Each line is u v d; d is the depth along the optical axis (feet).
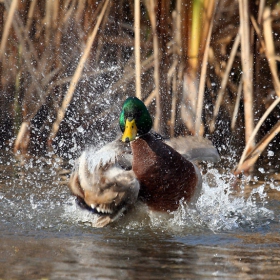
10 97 44.98
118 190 25.88
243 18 35.14
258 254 21.49
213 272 18.98
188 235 24.66
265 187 34.60
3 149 43.47
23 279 17.84
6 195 31.53
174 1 40.29
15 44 43.78
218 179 34.35
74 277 18.08
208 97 42.24
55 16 42.27
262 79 42.01
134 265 19.57
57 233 24.58
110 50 43.34
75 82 39.04
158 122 37.52
